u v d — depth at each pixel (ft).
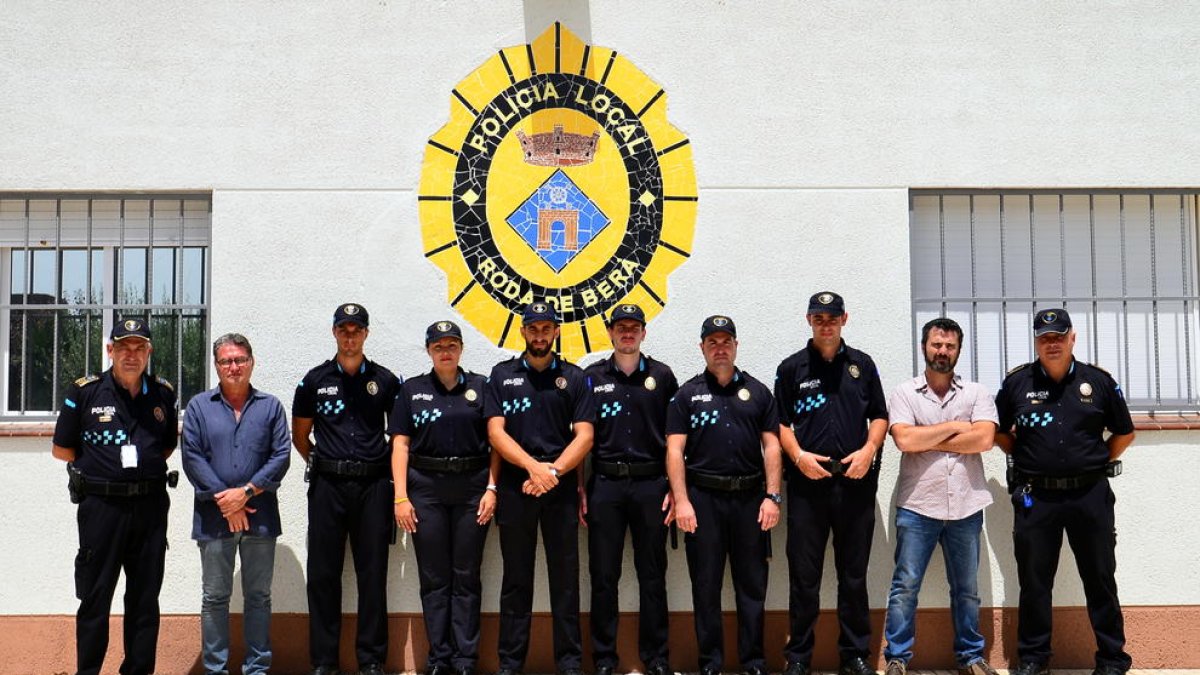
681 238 20.12
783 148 20.26
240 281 19.88
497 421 18.12
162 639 19.43
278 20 20.15
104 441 17.15
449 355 18.22
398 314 19.93
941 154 20.34
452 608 18.31
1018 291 20.75
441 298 19.97
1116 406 18.34
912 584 18.42
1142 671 19.44
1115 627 18.22
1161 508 19.86
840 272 20.17
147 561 17.38
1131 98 20.49
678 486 18.03
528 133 20.13
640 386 18.45
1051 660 19.57
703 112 20.26
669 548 19.69
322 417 18.31
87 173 19.99
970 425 18.24
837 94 20.34
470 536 18.24
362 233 19.98
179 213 20.44
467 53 20.16
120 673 17.30
